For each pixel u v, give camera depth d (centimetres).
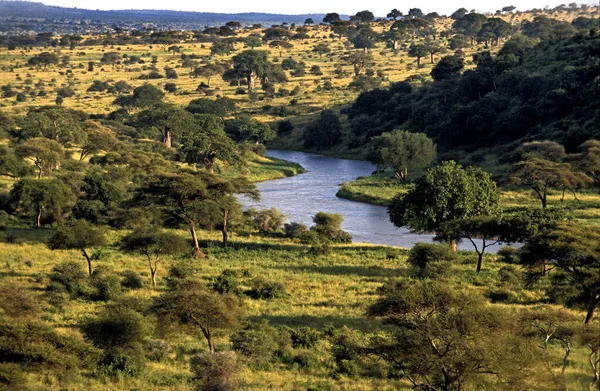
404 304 2897
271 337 3725
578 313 4159
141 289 5019
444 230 5988
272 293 4894
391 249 6875
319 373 3338
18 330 3075
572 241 3966
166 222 7331
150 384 3094
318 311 4509
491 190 6800
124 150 11625
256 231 7888
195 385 3042
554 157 10231
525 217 5700
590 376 2852
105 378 3139
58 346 3147
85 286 4888
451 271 5444
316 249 6562
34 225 7506
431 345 2669
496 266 5859
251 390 2981
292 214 9081
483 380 2580
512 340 2695
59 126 11962
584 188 9412
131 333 3456
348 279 5472
